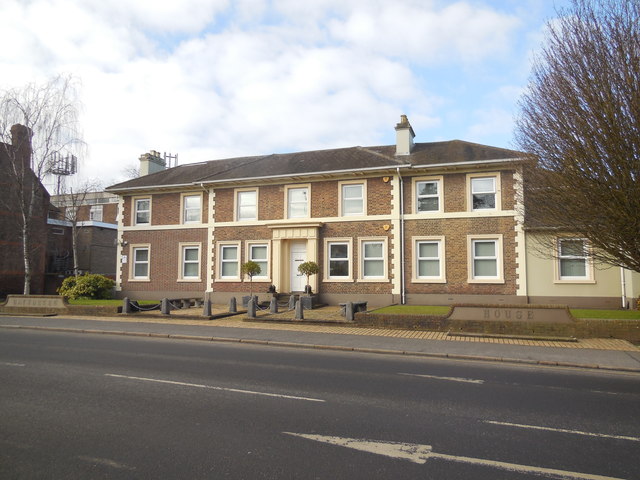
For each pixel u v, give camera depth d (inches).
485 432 220.7
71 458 183.9
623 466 181.6
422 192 833.5
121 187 1019.3
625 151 423.2
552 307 534.9
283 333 556.1
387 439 209.5
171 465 177.9
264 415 242.8
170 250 979.3
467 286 788.6
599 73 441.7
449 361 416.8
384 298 824.3
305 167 920.9
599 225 465.1
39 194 1130.0
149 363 382.9
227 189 951.6
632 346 478.0
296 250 904.3
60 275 1296.8
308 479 167.0
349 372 358.6
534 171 524.7
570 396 292.7
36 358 400.8
